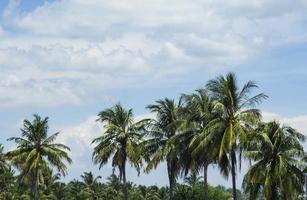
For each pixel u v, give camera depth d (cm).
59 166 8856
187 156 7069
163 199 18525
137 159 7938
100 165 8281
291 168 5806
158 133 7706
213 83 6281
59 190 17650
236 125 6019
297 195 5816
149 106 7725
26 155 8731
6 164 12350
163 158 7475
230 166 6375
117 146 8212
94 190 19312
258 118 6116
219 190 12619
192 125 6738
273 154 5816
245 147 5925
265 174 5772
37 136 8838
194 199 11706
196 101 6706
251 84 6188
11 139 8794
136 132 8100
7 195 13762
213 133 6119
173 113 7644
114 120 8231
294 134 5850
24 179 9162
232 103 6178
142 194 18912
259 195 6156
